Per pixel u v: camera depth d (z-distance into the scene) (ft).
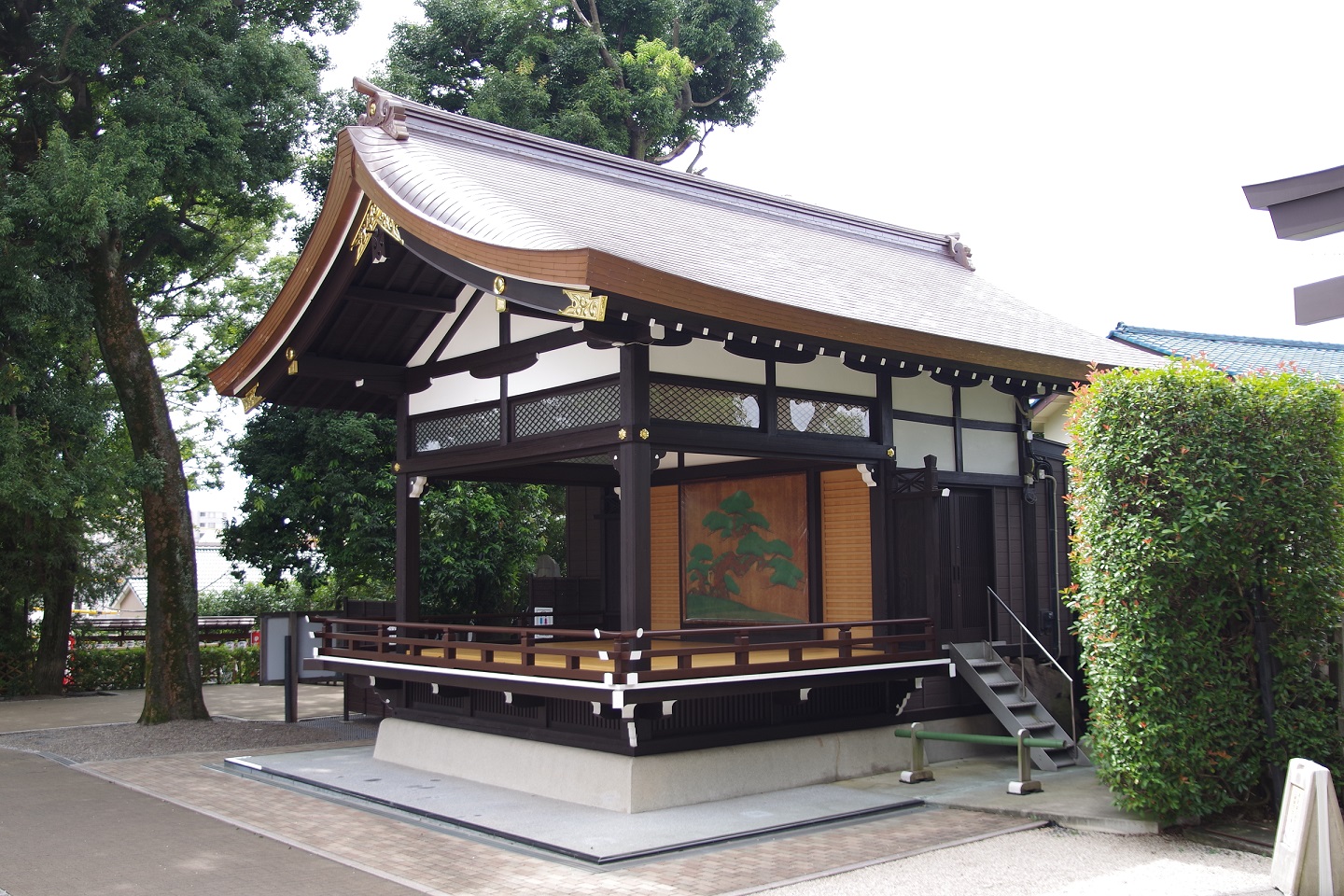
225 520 74.84
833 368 37.11
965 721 40.70
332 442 65.46
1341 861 21.57
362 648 47.19
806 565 41.11
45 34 47.96
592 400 33.35
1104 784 31.99
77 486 47.93
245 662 78.48
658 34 91.30
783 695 34.30
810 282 39.37
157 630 52.37
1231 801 27.45
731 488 44.32
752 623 42.88
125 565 74.64
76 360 62.80
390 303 39.06
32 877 24.82
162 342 76.84
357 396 45.68
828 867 24.71
